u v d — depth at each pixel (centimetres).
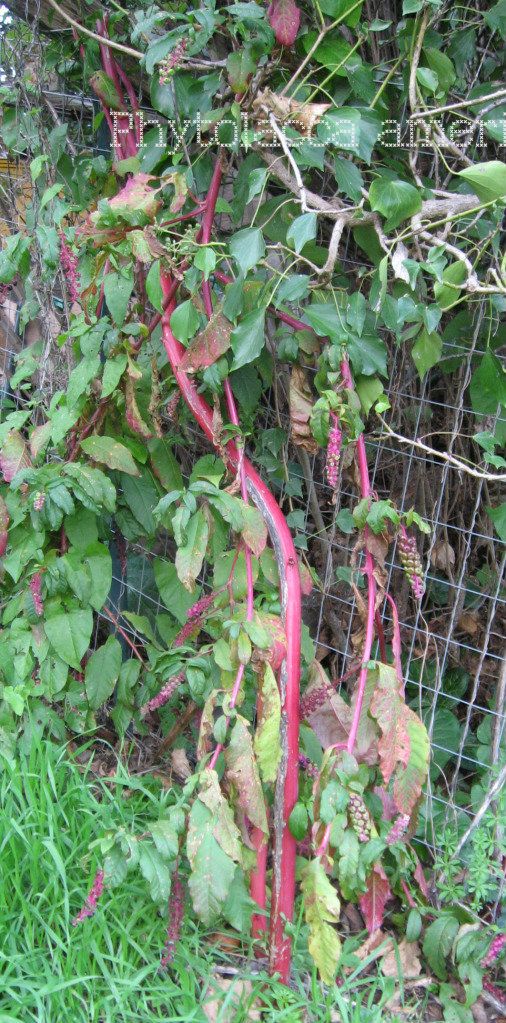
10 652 225
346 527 230
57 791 213
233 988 180
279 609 194
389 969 197
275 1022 173
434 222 190
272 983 181
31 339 291
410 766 183
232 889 186
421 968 204
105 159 251
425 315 179
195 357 194
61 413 219
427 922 208
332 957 168
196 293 196
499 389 206
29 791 198
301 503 263
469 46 215
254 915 193
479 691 264
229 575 204
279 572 193
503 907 209
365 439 201
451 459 192
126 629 268
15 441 228
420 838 230
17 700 216
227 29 191
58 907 187
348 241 243
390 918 215
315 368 217
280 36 184
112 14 229
